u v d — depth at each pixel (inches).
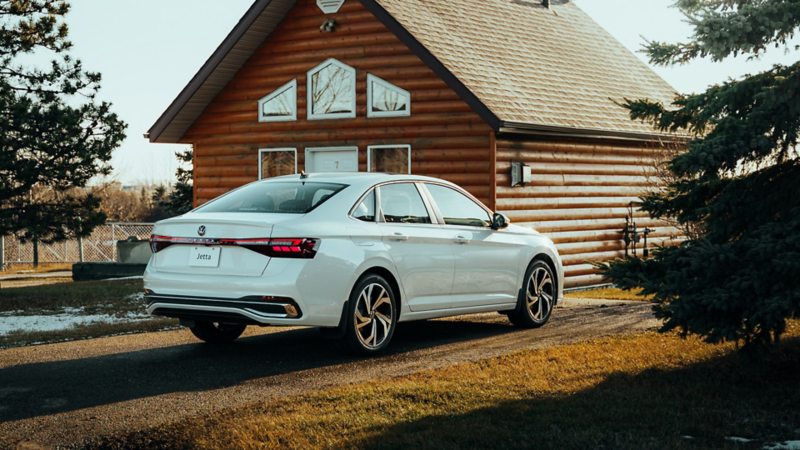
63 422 205.6
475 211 347.6
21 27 576.7
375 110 560.1
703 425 194.1
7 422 205.9
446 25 586.6
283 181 309.9
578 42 738.2
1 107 520.4
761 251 227.1
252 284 266.8
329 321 276.4
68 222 561.9
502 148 519.2
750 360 239.5
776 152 264.8
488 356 286.7
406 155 549.0
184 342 324.8
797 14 261.9
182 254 282.8
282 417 203.0
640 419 200.1
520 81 566.3
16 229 539.2
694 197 276.2
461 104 523.8
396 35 532.1
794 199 257.1
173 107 611.2
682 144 598.5
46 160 550.6
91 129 570.3
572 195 578.2
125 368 271.3
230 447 181.8
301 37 591.2
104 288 542.9
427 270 312.8
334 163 583.5
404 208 313.1
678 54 292.4
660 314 249.6
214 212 291.3
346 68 571.8
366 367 271.0
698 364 262.7
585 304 457.4
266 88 608.4
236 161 623.5
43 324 386.6
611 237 616.4
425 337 336.5
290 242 267.7
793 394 224.4
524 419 199.6
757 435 189.5
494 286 343.0
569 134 545.0
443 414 203.9
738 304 224.4
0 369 269.7
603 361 267.6
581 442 181.2
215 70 603.8
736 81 266.5
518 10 720.3
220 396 230.7
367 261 288.0
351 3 568.7
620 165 631.8
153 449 184.2
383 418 201.2
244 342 324.2
